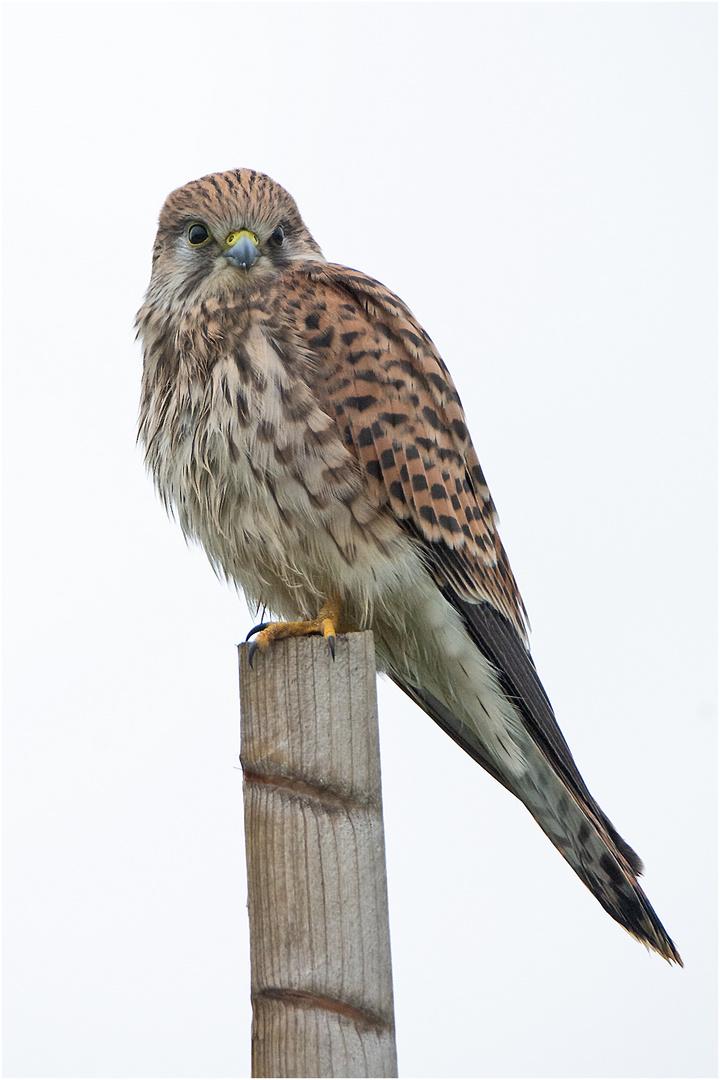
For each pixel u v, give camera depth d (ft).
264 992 17.66
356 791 17.85
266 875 17.98
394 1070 17.13
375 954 17.33
